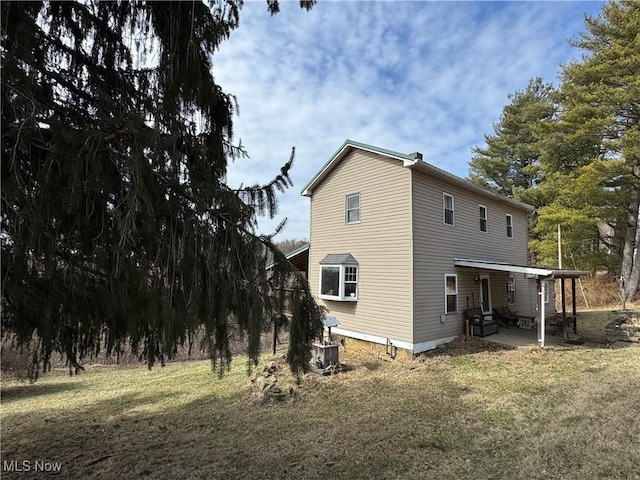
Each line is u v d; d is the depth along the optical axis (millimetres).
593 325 13797
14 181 2055
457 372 8453
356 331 11586
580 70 17234
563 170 19500
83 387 10711
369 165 11695
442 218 11477
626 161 16234
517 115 25375
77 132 2328
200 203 3049
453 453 4668
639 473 3723
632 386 6492
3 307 2275
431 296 10695
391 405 6660
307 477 4395
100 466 5055
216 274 3109
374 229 11344
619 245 20359
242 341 3340
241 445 5477
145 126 2545
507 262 15125
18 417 8078
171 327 2844
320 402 7148
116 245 2432
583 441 4523
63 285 2533
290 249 16672
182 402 8094
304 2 3760
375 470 4418
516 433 5051
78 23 2834
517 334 12273
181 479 4527
